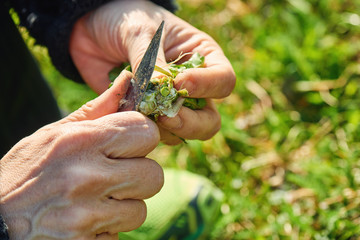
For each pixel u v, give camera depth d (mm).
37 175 862
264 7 2471
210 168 1890
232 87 1078
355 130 1768
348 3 2271
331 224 1469
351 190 1563
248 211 1662
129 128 869
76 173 833
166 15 1228
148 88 935
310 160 1769
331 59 2041
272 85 2080
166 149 2020
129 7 1237
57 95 2283
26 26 1447
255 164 1835
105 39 1287
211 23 2502
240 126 2008
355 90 1922
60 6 1337
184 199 1535
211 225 1616
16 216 866
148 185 913
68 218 838
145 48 1083
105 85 1390
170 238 1507
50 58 1475
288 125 1971
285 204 1571
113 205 883
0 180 895
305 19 2213
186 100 1021
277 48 2113
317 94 1961
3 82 1459
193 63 1075
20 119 1566
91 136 856
